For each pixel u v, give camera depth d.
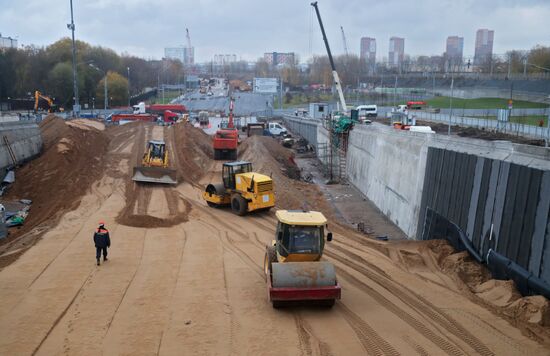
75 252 21.69
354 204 38.78
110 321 14.90
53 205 30.55
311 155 65.25
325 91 163.12
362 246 24.03
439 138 27.34
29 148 41.72
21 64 117.69
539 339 13.57
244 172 30.75
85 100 121.38
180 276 18.94
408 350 13.02
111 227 25.91
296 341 13.59
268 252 17.72
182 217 28.86
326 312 15.61
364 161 43.75
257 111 122.12
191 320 14.96
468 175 21.91
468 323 14.70
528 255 16.67
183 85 187.38
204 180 41.00
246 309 15.81
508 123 51.25
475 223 20.78
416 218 27.98
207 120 89.25
